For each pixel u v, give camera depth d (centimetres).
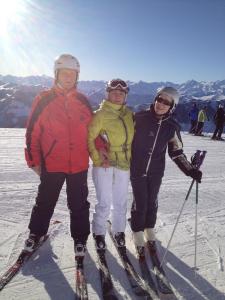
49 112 336
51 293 306
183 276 343
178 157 386
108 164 359
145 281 328
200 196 615
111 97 359
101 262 354
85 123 349
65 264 354
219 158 1070
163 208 536
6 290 306
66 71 333
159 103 363
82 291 306
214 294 316
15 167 763
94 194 587
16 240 394
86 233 365
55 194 359
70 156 345
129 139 365
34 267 345
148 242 387
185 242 418
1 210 486
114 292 310
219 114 1761
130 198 579
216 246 409
